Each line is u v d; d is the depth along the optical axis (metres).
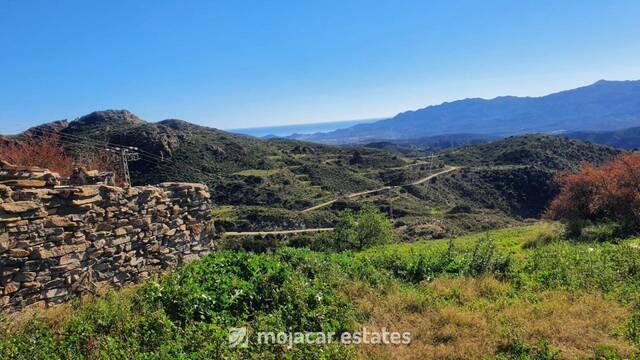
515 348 6.77
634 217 21.45
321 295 8.70
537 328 7.45
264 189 70.19
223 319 7.64
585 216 25.44
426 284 10.52
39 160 20.41
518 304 8.81
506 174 84.06
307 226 55.50
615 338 7.12
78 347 6.33
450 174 92.44
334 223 56.12
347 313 8.19
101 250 9.74
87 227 9.44
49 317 7.48
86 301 8.27
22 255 8.02
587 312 8.23
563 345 6.92
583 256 12.66
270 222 55.50
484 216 62.56
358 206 66.12
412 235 46.69
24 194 8.26
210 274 9.62
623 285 9.74
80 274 9.16
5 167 9.31
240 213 58.22
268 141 133.38
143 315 7.39
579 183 25.95
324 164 98.69
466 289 9.95
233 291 8.53
